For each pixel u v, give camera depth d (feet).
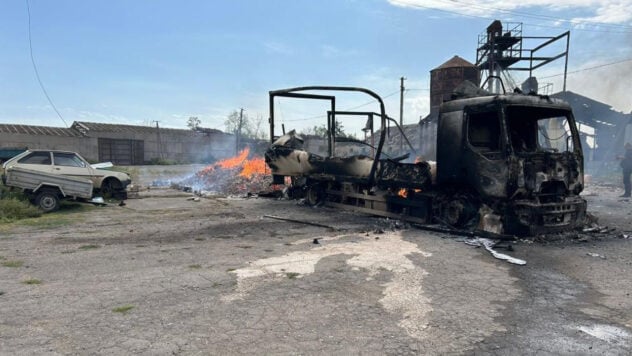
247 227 30.37
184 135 164.25
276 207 42.22
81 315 13.29
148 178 83.30
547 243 24.44
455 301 14.97
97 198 43.14
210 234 27.66
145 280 17.12
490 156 25.81
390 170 33.76
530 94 26.94
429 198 30.53
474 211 27.68
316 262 20.17
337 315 13.52
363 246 23.85
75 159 44.34
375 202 35.63
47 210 37.55
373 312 13.82
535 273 18.60
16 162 41.57
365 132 47.57
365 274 18.20
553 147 28.81
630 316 13.70
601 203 44.86
